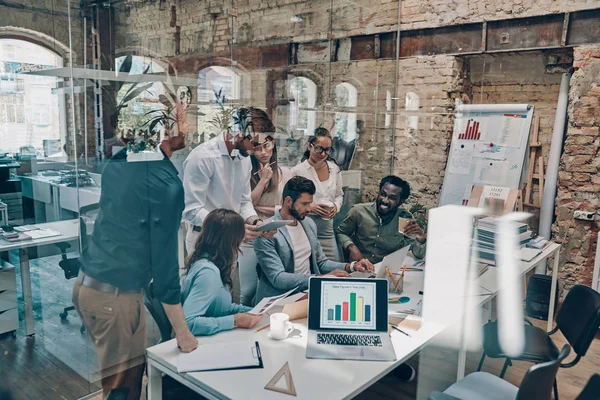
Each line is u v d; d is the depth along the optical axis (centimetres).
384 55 459
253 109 314
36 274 264
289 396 178
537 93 432
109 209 255
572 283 415
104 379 268
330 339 225
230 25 299
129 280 258
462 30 445
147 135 261
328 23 382
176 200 268
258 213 316
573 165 405
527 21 411
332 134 391
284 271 335
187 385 195
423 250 388
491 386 224
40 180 254
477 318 307
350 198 410
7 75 246
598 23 378
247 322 240
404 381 310
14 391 257
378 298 239
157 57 266
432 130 471
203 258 278
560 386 313
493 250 360
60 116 255
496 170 428
